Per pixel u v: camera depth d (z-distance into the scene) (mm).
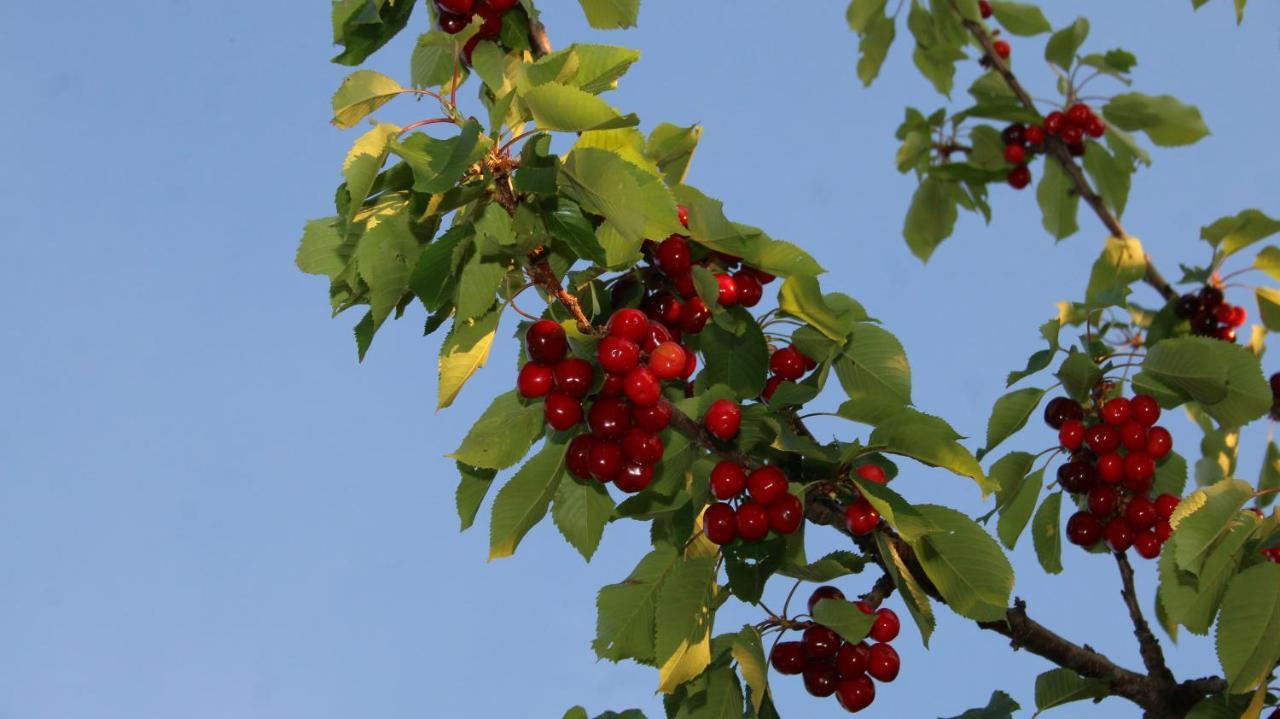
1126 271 5922
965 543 3537
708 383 3781
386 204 3324
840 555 3844
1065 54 7555
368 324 3383
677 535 3656
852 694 3723
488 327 3338
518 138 3096
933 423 3488
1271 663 3297
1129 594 4578
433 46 3666
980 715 3947
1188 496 3572
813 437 3848
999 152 8031
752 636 3529
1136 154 7539
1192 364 4500
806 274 3521
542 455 3451
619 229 3047
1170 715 4281
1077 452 4770
